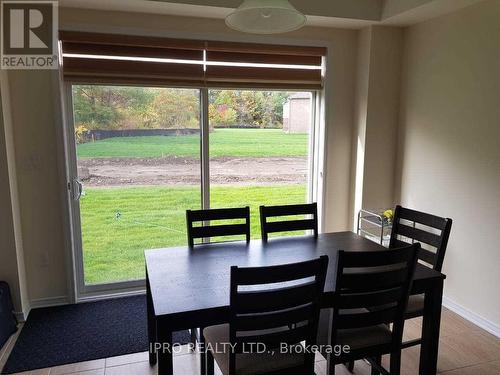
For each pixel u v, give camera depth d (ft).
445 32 10.67
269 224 9.30
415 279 6.81
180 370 8.29
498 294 9.52
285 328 6.86
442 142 10.94
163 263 7.48
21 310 10.12
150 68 10.87
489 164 9.57
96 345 9.12
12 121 10.05
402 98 12.43
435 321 7.16
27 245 10.66
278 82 12.07
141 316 10.49
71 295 11.14
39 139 10.34
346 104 12.90
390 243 9.32
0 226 9.70
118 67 10.63
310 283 5.87
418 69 11.69
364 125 12.45
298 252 8.18
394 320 6.62
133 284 11.89
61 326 9.94
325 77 12.48
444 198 10.98
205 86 11.43
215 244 8.73
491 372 8.18
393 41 12.20
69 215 10.82
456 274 10.69
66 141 10.64
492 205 9.55
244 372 5.99
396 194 12.92
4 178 9.56
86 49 10.36
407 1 10.48
